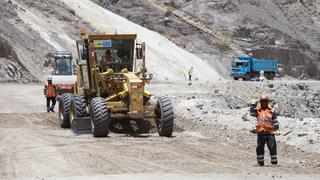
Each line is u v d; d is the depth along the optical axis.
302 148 29.69
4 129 36.25
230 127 36.75
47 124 39.53
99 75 34.09
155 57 144.38
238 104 69.06
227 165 24.53
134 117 32.44
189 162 25.11
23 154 26.94
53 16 139.25
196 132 35.09
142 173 22.38
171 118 32.53
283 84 104.94
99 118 32.03
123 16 184.50
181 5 195.62
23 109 50.72
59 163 24.69
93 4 167.12
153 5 192.50
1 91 75.38
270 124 24.77
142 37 156.38
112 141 31.08
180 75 141.38
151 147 29.11
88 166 24.00
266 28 193.75
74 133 34.44
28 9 135.00
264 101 24.92
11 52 104.38
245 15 196.12
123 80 33.69
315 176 22.25
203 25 187.12
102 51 34.91
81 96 35.97
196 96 66.00
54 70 70.69
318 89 118.12
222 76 163.38
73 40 131.62
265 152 28.66
